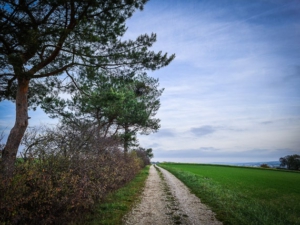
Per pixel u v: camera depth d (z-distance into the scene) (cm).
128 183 1653
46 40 768
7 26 723
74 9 784
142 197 1151
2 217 445
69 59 936
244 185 2138
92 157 938
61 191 611
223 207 910
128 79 983
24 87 791
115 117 1956
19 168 552
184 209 900
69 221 648
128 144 2269
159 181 1953
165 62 956
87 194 752
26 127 770
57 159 691
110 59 904
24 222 509
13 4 715
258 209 876
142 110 2094
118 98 1133
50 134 776
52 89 1121
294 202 1267
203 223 716
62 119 1644
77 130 942
